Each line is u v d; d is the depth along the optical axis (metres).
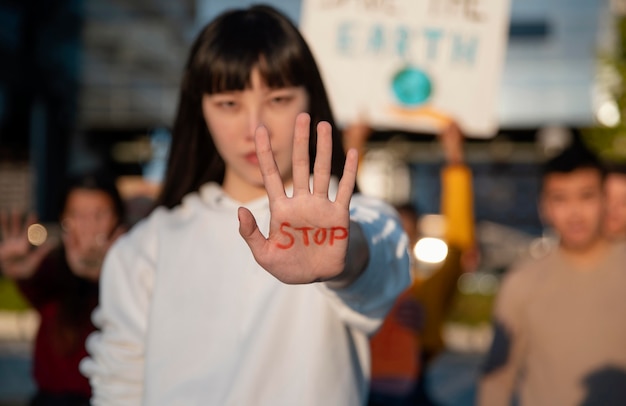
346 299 1.92
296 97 2.19
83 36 21.31
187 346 2.12
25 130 21.94
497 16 4.68
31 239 3.51
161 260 2.22
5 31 19.73
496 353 3.50
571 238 3.36
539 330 3.40
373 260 1.91
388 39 4.69
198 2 20.42
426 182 24.31
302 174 1.67
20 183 22.05
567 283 3.38
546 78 21.67
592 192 3.36
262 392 2.04
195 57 2.22
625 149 15.00
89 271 3.55
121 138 23.11
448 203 4.57
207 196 2.30
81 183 3.62
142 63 21.69
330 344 2.06
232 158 2.20
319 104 2.25
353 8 4.70
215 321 2.12
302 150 1.67
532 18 21.59
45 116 21.66
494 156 24.69
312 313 2.07
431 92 4.67
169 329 2.14
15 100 21.22
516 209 24.62
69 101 21.77
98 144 22.95
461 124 4.67
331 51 4.70
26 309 13.36
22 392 9.07
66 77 21.41
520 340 3.48
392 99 4.68
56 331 3.61
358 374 2.15
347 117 4.69
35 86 20.78
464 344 12.90
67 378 3.61
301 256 1.67
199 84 2.21
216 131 2.21
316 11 4.71
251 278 2.13
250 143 2.16
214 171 2.39
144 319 2.23
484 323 13.16
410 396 4.34
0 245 3.31
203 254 2.18
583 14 21.38
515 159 24.64
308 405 2.02
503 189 24.73
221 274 2.15
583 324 3.33
